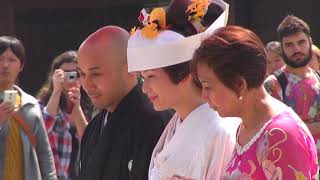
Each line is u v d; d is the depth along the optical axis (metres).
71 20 20.88
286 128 4.23
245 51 4.23
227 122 4.91
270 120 4.31
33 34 20.64
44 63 20.83
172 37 4.96
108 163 5.69
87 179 5.81
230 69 4.23
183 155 4.95
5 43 8.94
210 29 4.97
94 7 20.84
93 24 20.89
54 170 9.05
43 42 20.73
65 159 9.83
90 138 6.21
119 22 20.73
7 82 9.00
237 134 4.59
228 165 4.55
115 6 20.69
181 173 4.95
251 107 4.39
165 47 4.95
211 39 4.31
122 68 5.77
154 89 5.07
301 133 4.25
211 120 4.93
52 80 10.77
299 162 4.18
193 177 4.92
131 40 5.14
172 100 5.05
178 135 5.01
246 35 4.29
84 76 5.88
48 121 9.72
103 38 5.79
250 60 4.23
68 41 20.92
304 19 19.02
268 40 19.50
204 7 5.09
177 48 4.94
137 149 5.55
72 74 9.78
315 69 10.84
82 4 20.75
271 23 19.44
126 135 5.62
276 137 4.22
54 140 9.77
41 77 20.81
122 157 5.61
